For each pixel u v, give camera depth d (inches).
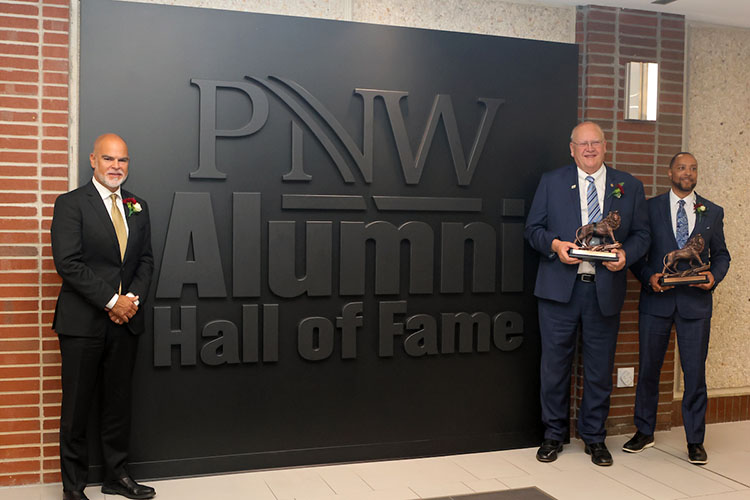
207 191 141.9
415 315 155.4
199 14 140.6
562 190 153.6
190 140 140.6
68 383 123.6
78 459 126.1
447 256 157.3
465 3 162.4
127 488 129.4
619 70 172.6
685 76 182.7
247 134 143.1
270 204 145.6
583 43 170.4
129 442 137.9
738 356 192.4
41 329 135.3
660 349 159.5
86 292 120.0
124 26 136.6
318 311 149.3
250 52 143.8
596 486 138.5
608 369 155.7
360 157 150.6
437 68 156.7
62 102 135.7
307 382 148.8
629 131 173.6
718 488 137.7
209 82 140.6
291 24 146.3
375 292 152.4
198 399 142.1
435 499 130.5
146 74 137.9
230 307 143.7
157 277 139.1
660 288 153.6
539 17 167.9
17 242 133.7
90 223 123.4
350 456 151.9
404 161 153.5
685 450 163.6
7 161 133.0
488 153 160.6
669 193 159.9
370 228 151.6
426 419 157.2
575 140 152.8
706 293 156.1
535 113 164.1
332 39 149.0
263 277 145.5
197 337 141.7
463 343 158.7
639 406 163.0
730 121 188.5
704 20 182.4
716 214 156.8
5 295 133.3
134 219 128.2
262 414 146.1
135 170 137.6
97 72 135.2
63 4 135.5
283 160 146.3
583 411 158.2
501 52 161.3
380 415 153.9
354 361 151.9
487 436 161.8
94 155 125.6
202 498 129.3
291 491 133.7
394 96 152.7
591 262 152.6
